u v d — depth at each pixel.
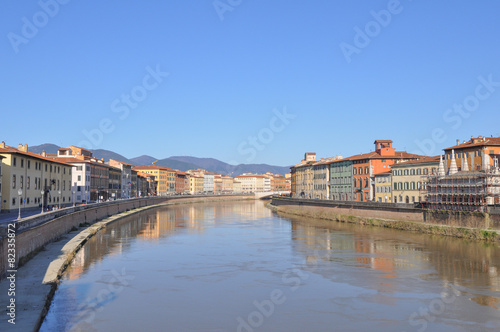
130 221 120.06
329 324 35.09
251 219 127.56
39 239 61.22
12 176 85.88
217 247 71.50
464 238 76.19
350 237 81.12
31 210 95.19
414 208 94.50
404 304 39.78
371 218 104.75
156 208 185.75
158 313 37.69
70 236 77.50
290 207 159.12
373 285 46.16
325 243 74.38
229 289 45.12
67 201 124.38
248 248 70.19
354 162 148.50
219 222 117.81
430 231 83.88
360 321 35.69
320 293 43.47
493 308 38.53
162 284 47.00
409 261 57.66
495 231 73.31
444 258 59.16
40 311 35.31
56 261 54.47
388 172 128.50
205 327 34.62
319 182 181.88
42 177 103.88
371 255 62.25
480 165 92.25
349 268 54.16
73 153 169.38
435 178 95.31
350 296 42.31
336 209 125.81
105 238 82.12
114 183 186.75
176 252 66.56
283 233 90.00
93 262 58.06
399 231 89.06
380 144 142.50
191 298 42.03
